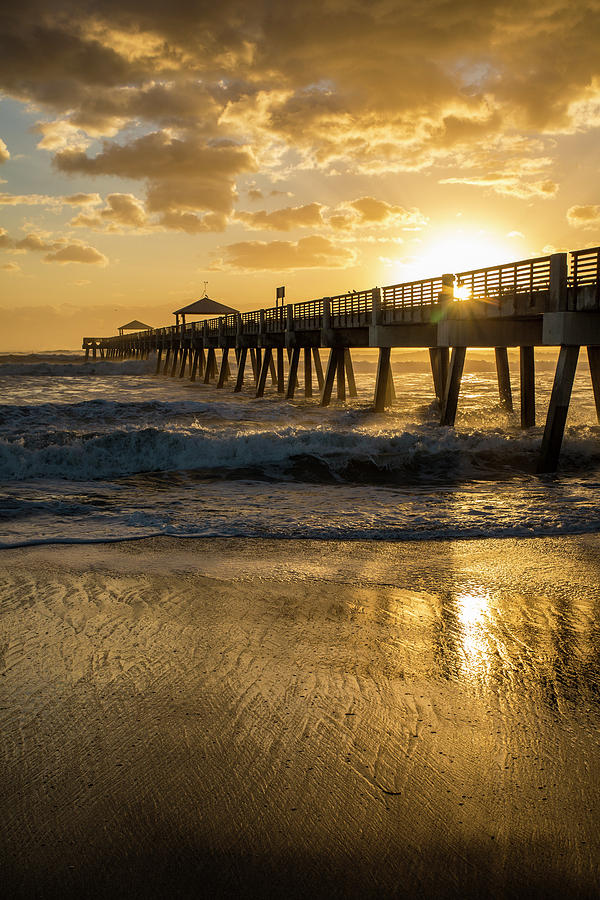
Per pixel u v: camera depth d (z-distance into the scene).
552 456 13.71
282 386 40.16
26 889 2.32
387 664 4.31
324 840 2.60
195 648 4.52
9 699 3.74
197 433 15.36
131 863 2.46
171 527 8.31
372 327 23.33
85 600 5.50
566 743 3.37
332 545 7.54
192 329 53.94
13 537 7.70
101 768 3.07
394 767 3.11
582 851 2.56
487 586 6.01
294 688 3.93
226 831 2.65
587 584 6.08
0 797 2.85
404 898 2.31
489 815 2.77
